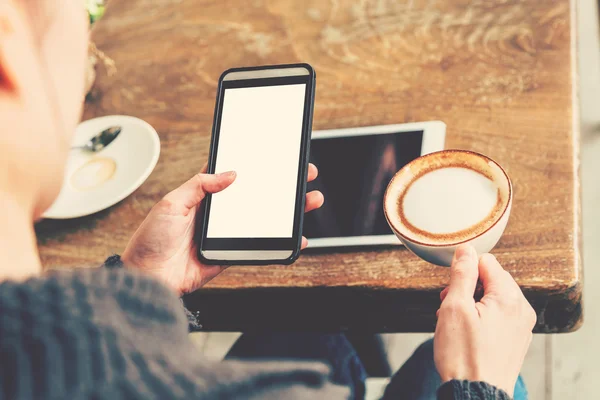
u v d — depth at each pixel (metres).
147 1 1.27
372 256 0.78
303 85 0.76
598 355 1.38
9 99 0.29
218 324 0.89
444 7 1.03
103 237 0.92
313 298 0.79
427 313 0.78
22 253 0.30
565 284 0.69
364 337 1.18
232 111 0.77
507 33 0.95
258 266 0.81
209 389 0.27
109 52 1.20
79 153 1.04
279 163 0.74
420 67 0.96
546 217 0.75
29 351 0.25
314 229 0.81
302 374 0.30
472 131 0.86
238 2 1.19
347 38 1.05
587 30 1.92
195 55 1.13
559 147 0.81
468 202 0.64
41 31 0.31
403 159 0.84
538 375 1.39
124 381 0.25
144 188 0.96
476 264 0.59
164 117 1.06
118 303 0.28
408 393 0.90
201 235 0.73
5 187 0.29
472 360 0.54
